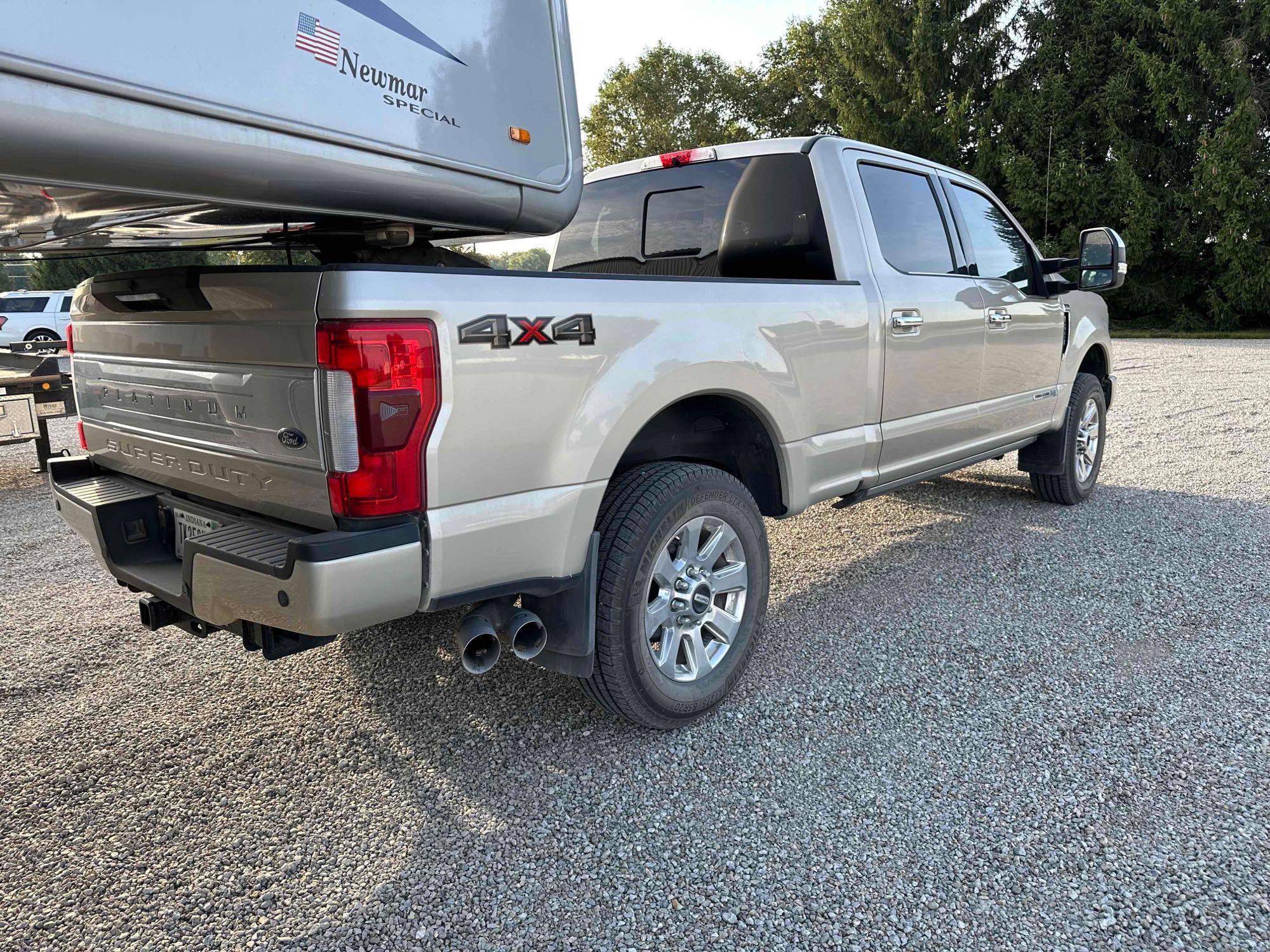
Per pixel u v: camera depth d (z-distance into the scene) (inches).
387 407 74.4
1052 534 185.9
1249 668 120.8
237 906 78.8
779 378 115.6
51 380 279.4
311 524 81.8
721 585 111.4
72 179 70.7
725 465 126.5
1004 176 909.2
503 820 90.9
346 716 113.9
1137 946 71.6
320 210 87.2
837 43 1023.6
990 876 80.5
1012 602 147.6
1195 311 906.1
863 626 139.2
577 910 77.4
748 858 83.8
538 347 85.2
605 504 100.2
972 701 113.7
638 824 89.6
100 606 157.6
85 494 105.1
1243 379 446.3
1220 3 813.2
